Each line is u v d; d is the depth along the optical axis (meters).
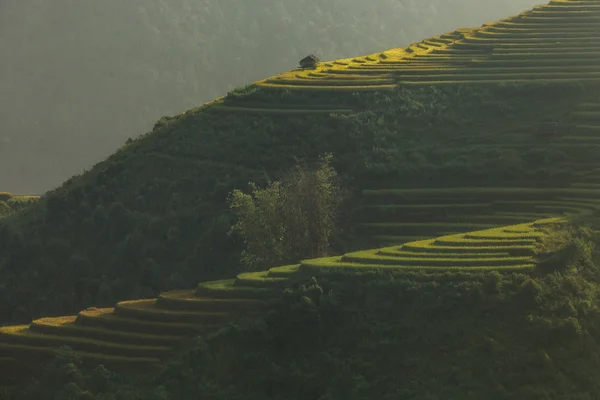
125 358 88.62
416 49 174.38
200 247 130.38
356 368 82.94
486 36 166.62
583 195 121.25
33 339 93.31
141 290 129.12
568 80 144.25
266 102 150.50
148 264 130.75
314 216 115.06
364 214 126.31
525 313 82.81
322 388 82.56
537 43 160.75
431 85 148.25
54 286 134.62
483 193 124.56
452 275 86.62
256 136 143.12
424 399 79.00
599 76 145.62
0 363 91.56
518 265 87.69
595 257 92.75
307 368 84.06
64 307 132.00
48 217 142.38
